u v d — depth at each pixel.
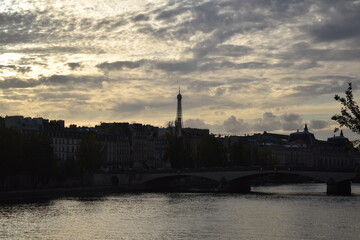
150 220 147.75
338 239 118.50
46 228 133.00
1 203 194.12
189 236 121.19
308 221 145.38
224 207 182.75
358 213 163.38
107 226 136.38
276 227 134.38
